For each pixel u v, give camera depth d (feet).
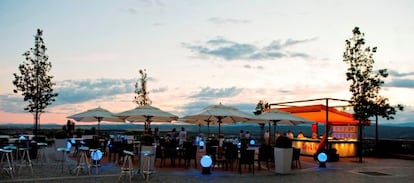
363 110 66.80
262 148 49.83
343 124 78.28
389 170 52.95
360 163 62.28
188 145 50.11
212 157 50.29
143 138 47.34
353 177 44.86
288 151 46.91
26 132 91.45
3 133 85.56
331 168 53.88
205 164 44.01
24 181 36.27
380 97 69.36
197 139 81.46
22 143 53.57
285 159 46.47
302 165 56.95
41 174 41.29
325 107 71.10
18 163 49.60
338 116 72.13
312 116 74.90
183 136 65.00
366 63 68.49
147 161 41.83
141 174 41.60
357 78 68.54
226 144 54.39
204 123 72.43
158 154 49.52
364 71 68.44
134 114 52.37
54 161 54.49
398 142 78.23
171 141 54.44
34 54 77.71
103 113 62.28
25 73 76.79
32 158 54.95
